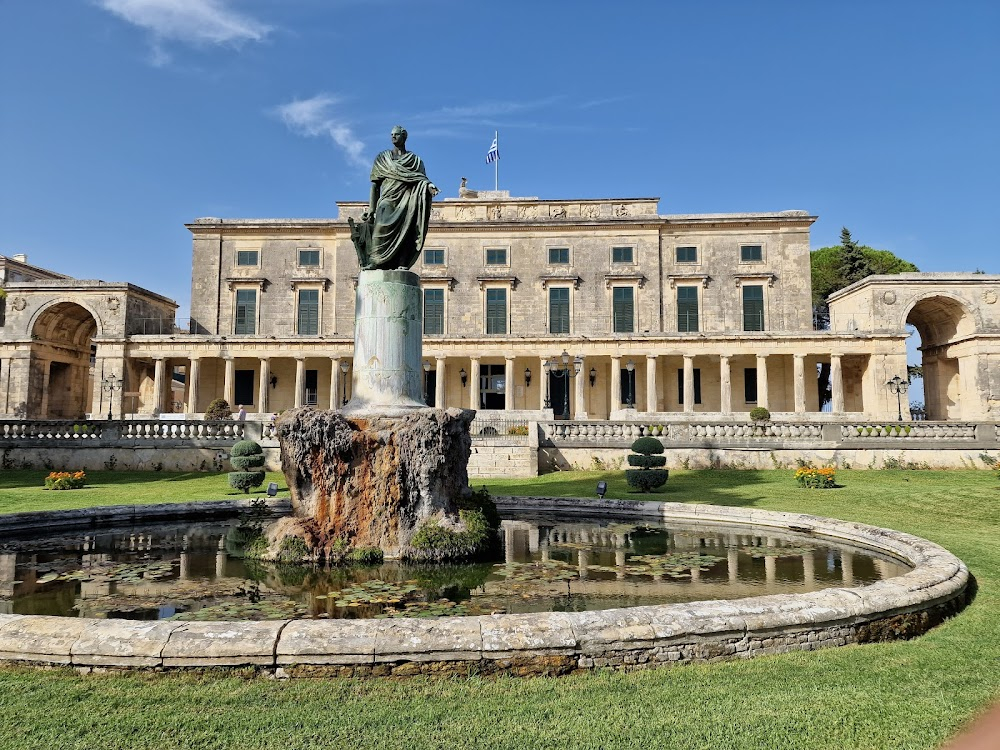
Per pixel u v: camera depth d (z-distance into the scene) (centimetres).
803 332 4944
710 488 2348
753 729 484
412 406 1272
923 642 687
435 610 798
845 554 1177
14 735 462
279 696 530
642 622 620
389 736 470
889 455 2877
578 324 5744
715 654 629
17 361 5191
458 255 5875
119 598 858
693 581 957
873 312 4859
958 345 5000
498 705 521
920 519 1606
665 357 5525
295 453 1138
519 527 1527
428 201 1371
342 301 5884
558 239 5850
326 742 460
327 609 805
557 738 469
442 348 5281
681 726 488
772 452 2931
